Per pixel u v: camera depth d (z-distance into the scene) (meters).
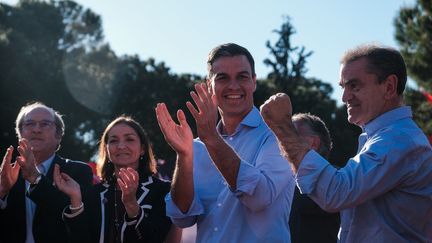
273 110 3.75
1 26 40.22
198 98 3.92
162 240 5.19
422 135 3.72
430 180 3.67
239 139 4.35
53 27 41.22
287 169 4.14
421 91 23.89
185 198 4.19
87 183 5.89
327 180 3.62
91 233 5.17
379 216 3.67
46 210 5.38
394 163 3.58
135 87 39.06
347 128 36.22
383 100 3.76
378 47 3.79
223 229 4.18
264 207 4.04
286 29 34.81
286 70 34.81
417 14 25.42
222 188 4.28
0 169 5.43
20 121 6.08
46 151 5.93
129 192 4.76
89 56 42.53
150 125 37.97
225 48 4.38
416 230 3.67
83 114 38.56
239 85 4.32
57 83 37.56
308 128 5.55
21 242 5.60
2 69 34.31
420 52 24.67
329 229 5.44
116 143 5.47
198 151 4.44
